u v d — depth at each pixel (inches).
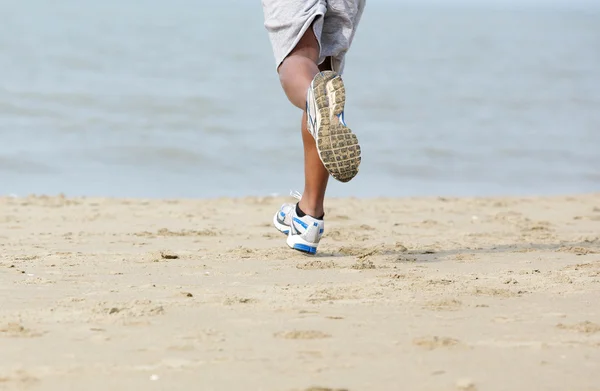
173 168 1660.9
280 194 1460.4
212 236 798.5
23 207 1039.0
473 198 1245.1
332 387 314.5
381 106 2573.8
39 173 1541.6
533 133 2223.2
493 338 388.2
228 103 2448.3
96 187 1453.0
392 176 1654.8
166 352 356.2
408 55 4416.8
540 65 4173.2
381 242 763.4
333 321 415.2
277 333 387.5
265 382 319.6
